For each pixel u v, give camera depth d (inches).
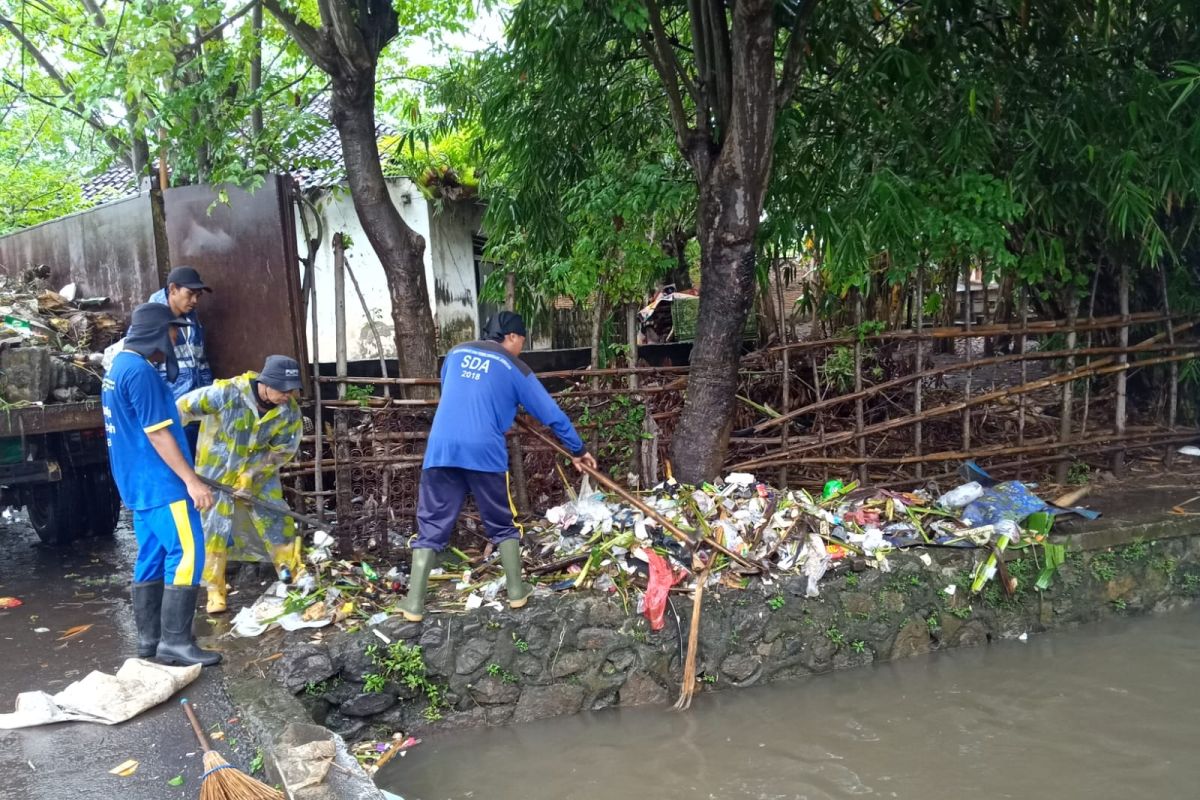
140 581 167.5
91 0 325.7
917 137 230.2
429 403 212.1
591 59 252.1
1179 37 261.7
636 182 250.4
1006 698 188.5
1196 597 235.5
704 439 223.8
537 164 275.3
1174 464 283.9
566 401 229.0
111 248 261.6
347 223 468.8
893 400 267.0
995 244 220.8
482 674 179.6
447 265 494.6
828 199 242.2
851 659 205.9
